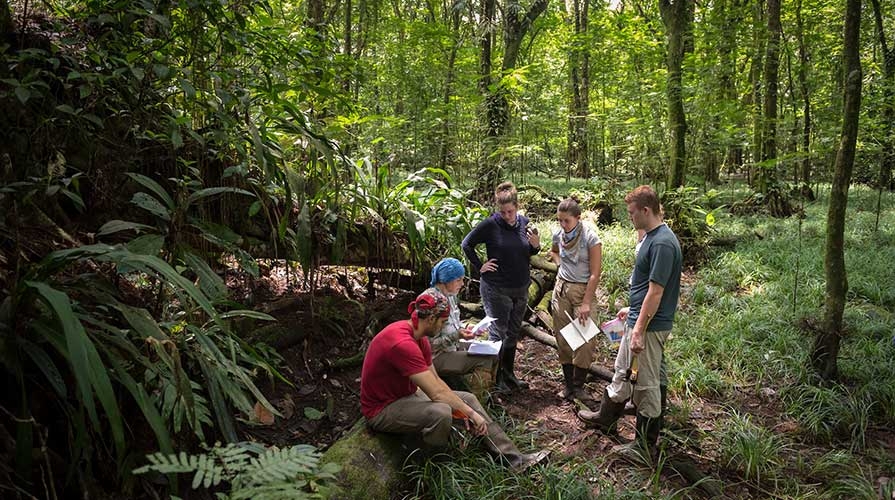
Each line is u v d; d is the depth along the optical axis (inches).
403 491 117.0
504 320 166.2
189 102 134.2
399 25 425.7
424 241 192.5
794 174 405.1
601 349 201.9
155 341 85.9
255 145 128.9
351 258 177.9
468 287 224.4
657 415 134.8
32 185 98.5
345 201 174.1
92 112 118.6
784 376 174.7
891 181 505.7
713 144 349.7
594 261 157.9
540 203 383.9
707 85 333.4
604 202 367.6
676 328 209.0
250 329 151.7
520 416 158.6
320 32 169.2
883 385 161.6
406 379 121.5
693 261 296.0
